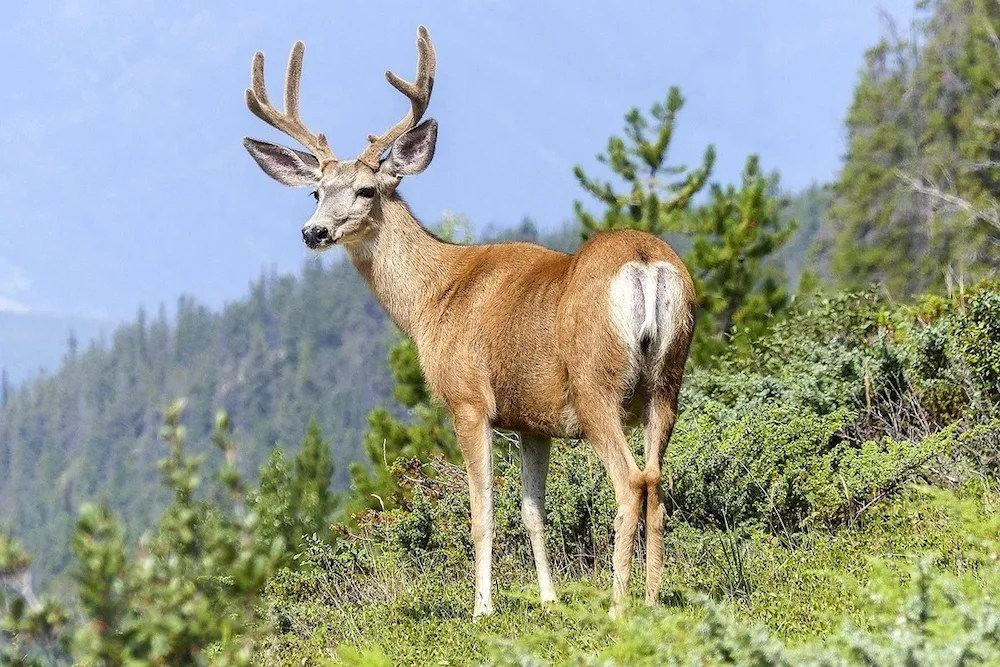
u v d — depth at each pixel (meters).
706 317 41.09
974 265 70.25
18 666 9.84
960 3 86.00
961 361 23.41
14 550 9.92
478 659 15.27
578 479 21.80
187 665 10.39
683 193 44.81
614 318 16.92
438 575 21.86
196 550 10.68
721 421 23.09
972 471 19.83
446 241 20.97
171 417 10.89
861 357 24.89
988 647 9.88
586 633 15.12
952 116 82.75
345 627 18.72
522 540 21.91
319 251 21.53
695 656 10.95
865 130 87.19
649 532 16.42
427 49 22.23
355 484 33.12
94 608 10.09
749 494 20.81
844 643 10.51
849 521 19.98
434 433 36.50
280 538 10.92
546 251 19.55
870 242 83.12
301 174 22.80
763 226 43.53
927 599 11.19
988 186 77.12
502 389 18.98
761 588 16.36
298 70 23.03
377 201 21.41
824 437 22.03
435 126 21.77
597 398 17.16
